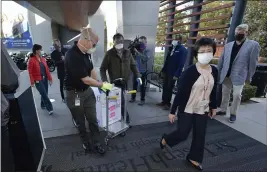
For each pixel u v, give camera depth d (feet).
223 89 10.66
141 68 13.32
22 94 4.97
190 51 14.82
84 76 6.09
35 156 5.34
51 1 19.24
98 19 28.04
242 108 12.21
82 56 6.14
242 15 11.15
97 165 6.43
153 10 14.74
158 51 20.03
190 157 6.35
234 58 9.40
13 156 4.63
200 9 14.65
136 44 13.35
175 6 17.20
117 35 8.11
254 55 8.78
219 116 10.93
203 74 5.40
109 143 7.84
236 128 9.45
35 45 9.90
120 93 8.40
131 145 7.73
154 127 9.48
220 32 13.67
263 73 13.61
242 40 9.06
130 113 11.31
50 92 15.46
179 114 5.97
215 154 7.24
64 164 6.45
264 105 12.74
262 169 6.41
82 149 7.35
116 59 8.32
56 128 9.10
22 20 42.16
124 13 14.44
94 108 6.99
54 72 26.37
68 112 11.07
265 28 12.22
